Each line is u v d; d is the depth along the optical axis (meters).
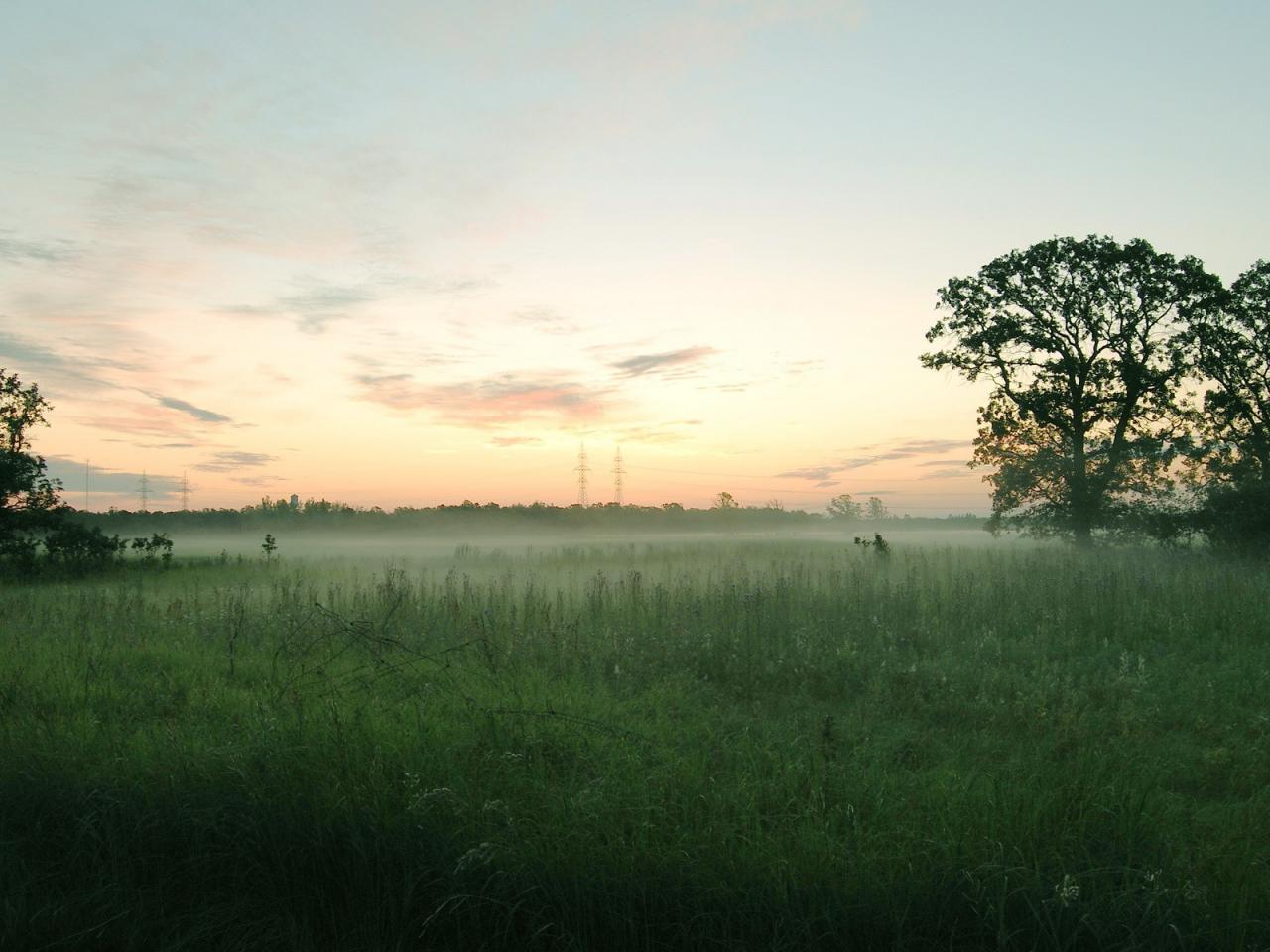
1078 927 3.70
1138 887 3.93
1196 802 5.27
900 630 10.66
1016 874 3.98
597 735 6.02
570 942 3.96
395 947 4.07
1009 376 29.45
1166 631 10.81
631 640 9.56
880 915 3.88
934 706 7.42
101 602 12.71
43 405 24.89
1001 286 29.08
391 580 14.38
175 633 10.66
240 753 5.38
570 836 4.37
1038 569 16.94
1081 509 27.44
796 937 3.85
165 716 7.07
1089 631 10.96
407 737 5.71
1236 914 3.73
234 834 4.70
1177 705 7.45
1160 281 27.28
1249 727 6.82
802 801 4.79
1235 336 27.25
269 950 4.15
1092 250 27.86
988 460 30.50
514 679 7.89
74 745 5.77
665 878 4.14
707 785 5.06
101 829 4.84
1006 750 6.37
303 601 13.15
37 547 24.02
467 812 4.64
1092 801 4.56
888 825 4.49
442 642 9.91
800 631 10.13
